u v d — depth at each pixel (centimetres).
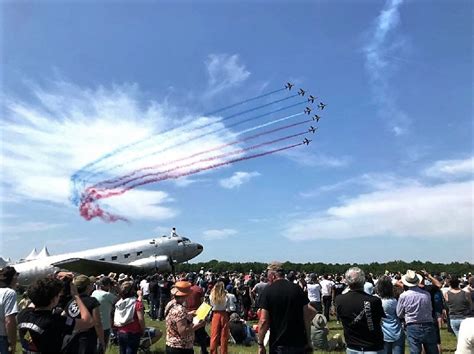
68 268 3453
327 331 1287
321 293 1880
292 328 559
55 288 452
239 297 2027
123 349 826
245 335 1359
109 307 800
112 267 3438
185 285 656
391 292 810
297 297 564
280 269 592
